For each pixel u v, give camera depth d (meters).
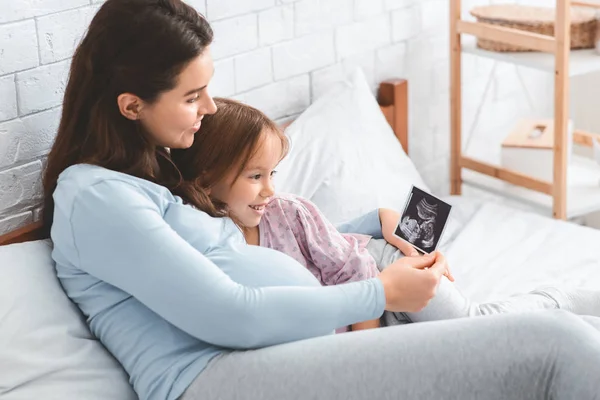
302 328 1.50
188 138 1.60
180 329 1.52
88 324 1.61
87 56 1.55
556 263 2.23
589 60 2.58
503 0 3.00
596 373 1.35
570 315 1.45
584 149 3.17
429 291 1.61
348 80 2.59
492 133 3.12
